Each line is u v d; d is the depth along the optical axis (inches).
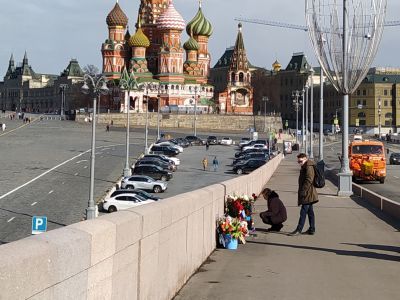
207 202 539.2
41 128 5191.9
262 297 398.3
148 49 6909.5
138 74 6525.6
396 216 908.0
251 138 5182.1
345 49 1248.2
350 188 1338.6
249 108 6870.1
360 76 1268.5
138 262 283.9
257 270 492.7
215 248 595.8
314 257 565.0
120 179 2455.7
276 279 459.2
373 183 1994.3
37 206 1822.1
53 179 2426.2
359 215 956.0
